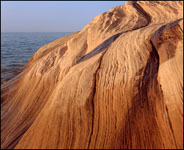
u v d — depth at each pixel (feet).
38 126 10.73
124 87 9.58
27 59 55.67
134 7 24.39
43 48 28.02
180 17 17.61
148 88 9.10
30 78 18.35
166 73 8.93
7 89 20.76
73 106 10.32
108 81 10.52
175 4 23.18
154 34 12.71
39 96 15.33
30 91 16.79
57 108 10.68
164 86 8.64
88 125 9.37
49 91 15.11
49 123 10.25
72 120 9.80
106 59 12.74
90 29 21.13
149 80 9.40
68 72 14.37
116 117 8.96
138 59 10.89
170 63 9.17
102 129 8.93
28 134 10.82
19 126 13.19
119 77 10.30
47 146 9.43
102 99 9.95
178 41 10.46
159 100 8.47
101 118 9.34
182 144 7.02
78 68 13.57
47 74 16.44
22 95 17.30
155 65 10.14
